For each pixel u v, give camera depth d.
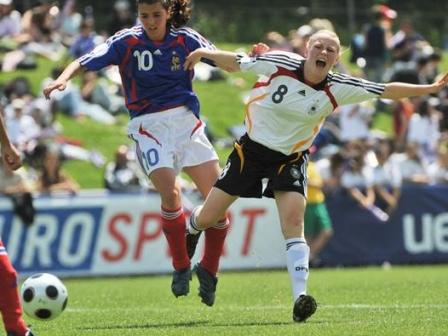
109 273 58.28
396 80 91.62
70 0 96.62
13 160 25.70
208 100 93.12
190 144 32.09
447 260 65.56
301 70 29.08
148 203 59.16
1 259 22.98
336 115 77.00
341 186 64.00
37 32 92.44
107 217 58.44
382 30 94.31
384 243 64.56
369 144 66.75
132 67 31.67
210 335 26.45
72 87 83.81
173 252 31.86
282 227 29.11
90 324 30.67
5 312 23.00
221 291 43.00
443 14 130.25
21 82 77.19
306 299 27.45
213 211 30.27
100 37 90.19
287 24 120.12
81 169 75.62
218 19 121.94
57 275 57.44
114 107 86.12
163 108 31.81
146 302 38.66
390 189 65.00
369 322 29.09
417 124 76.56
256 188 30.12
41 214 57.25
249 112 29.89
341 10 117.38
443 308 33.50
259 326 28.44
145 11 31.00
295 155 29.61
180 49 31.77
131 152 64.81
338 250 63.47
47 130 70.69
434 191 65.62
